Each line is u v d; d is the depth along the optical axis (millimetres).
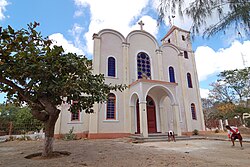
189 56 20906
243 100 23422
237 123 24922
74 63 6734
